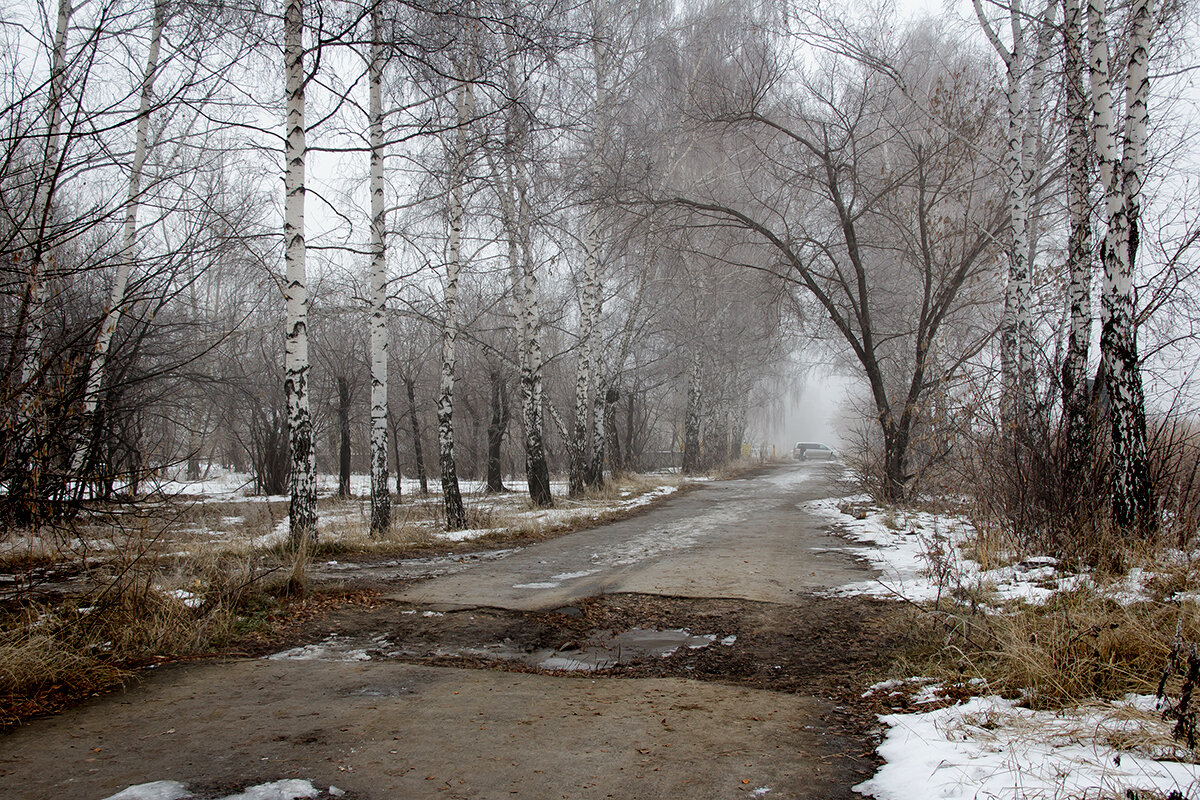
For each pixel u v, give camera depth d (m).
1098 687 4.41
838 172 16.41
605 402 24.30
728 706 4.61
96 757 3.66
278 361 25.34
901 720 4.24
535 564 10.11
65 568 8.52
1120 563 6.99
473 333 23.56
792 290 19.33
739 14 19.83
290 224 9.73
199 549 9.43
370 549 11.15
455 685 5.01
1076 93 9.71
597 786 3.39
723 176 21.19
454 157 13.73
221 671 5.28
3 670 4.59
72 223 6.22
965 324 20.17
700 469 34.59
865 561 9.95
